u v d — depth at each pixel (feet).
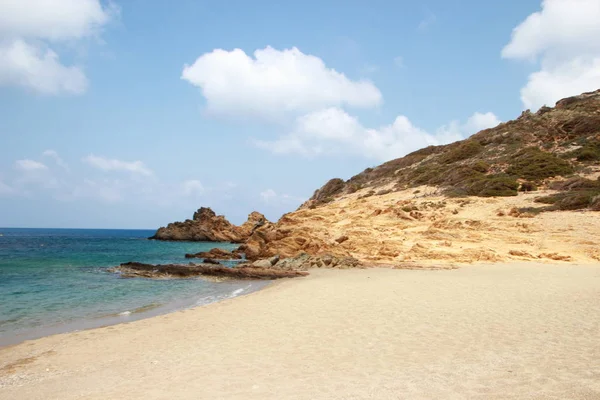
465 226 108.06
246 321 38.17
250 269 84.69
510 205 123.03
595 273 61.00
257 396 20.43
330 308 41.32
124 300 59.00
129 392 22.25
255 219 284.82
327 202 201.26
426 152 246.47
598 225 95.61
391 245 96.17
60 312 50.80
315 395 20.11
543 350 25.14
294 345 29.30
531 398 18.25
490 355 24.72
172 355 29.12
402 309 39.09
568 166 149.38
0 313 50.34
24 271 96.68
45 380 25.85
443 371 22.40
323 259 86.48
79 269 100.68
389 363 24.31
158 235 288.92
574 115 202.39
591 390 18.65
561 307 37.42
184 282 77.36
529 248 86.84
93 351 32.12
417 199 149.48
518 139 193.47
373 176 241.55
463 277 60.23
